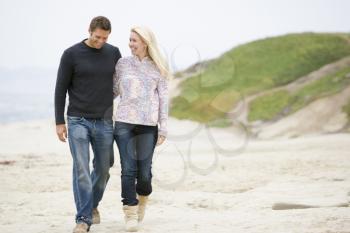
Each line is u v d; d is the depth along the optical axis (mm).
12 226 10094
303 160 20578
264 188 14109
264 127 49688
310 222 9438
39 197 13414
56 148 31234
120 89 9562
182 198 13031
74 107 9469
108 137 9547
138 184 9766
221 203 12367
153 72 9555
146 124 9492
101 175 9766
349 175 16156
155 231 9383
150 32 9531
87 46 9453
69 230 9656
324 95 52719
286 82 67500
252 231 9086
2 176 17094
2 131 46625
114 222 10352
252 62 72062
